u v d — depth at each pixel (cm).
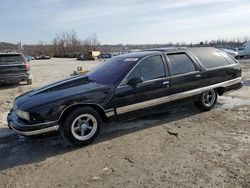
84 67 2872
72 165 421
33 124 452
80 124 487
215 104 711
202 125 579
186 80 611
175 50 621
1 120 677
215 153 438
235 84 723
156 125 589
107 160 432
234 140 490
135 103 537
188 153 443
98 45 10162
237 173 372
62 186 362
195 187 343
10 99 965
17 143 523
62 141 522
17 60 1316
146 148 471
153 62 576
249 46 3038
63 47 10175
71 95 476
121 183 361
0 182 380
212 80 662
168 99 586
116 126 591
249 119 608
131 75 539
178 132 542
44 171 406
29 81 1380
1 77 1260
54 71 2277
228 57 728
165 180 362
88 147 488
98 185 359
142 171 390
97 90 498
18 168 420
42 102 462
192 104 728
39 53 10250
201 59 657
